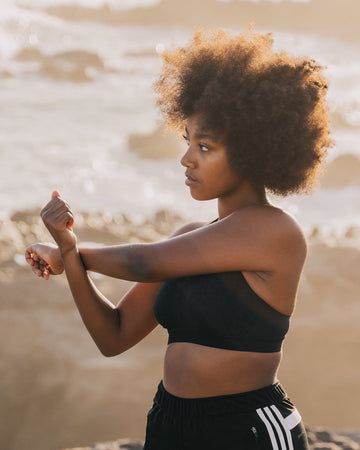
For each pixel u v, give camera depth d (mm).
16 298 17328
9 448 16156
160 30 163750
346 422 17625
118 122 62250
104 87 82250
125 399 16469
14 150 47688
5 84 79062
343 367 17688
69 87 80688
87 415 16391
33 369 16438
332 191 38938
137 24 169250
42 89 77938
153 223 25891
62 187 38594
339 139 53969
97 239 23016
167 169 43594
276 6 161750
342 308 17938
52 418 16391
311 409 17703
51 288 17734
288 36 147625
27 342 16547
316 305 18047
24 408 16375
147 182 40594
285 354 17625
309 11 158625
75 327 17203
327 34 153375
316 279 18516
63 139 52719
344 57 125062
